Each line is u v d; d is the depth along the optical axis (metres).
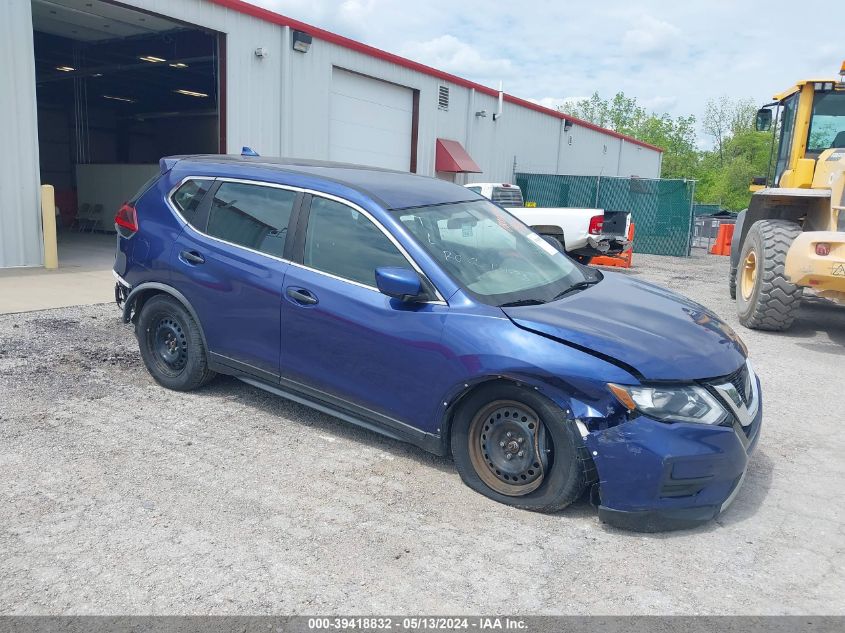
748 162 59.81
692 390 3.27
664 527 3.27
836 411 5.35
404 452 4.16
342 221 4.12
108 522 3.21
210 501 3.46
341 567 2.93
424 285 3.77
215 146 27.67
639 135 76.38
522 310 3.61
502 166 26.06
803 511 3.63
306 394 4.24
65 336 6.51
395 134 20.09
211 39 18.08
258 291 4.32
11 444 4.04
